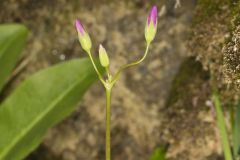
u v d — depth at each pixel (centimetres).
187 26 31
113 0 33
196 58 27
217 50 26
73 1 33
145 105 33
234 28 23
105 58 21
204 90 29
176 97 31
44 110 29
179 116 30
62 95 29
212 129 29
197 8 27
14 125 29
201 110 29
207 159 29
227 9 26
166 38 32
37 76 29
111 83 21
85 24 33
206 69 27
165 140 31
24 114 29
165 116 31
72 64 29
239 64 22
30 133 28
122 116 33
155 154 31
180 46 32
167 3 31
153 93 32
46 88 29
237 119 26
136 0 32
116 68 33
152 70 32
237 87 23
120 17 33
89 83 28
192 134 30
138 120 33
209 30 26
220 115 26
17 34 31
